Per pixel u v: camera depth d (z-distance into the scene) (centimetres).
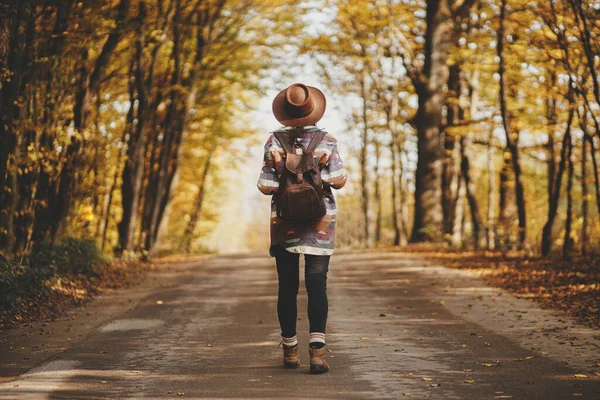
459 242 2556
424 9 2598
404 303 1018
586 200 1884
